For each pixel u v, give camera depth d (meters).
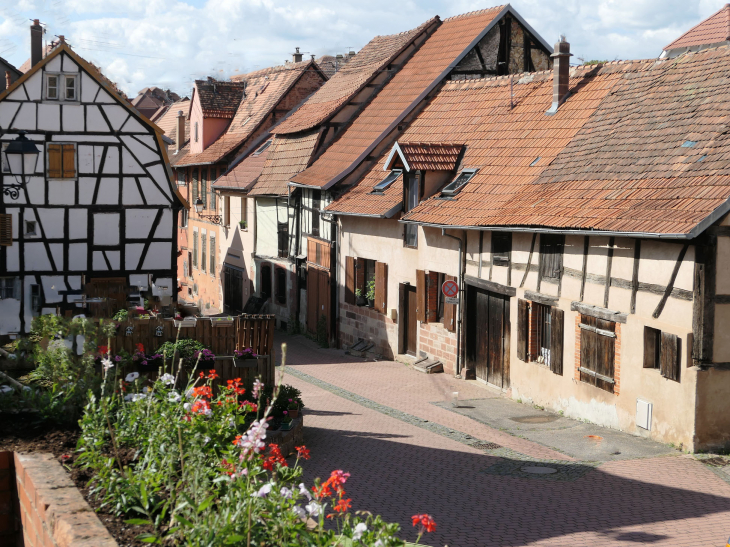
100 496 5.88
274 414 13.28
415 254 22.62
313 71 38.28
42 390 9.27
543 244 16.98
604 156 16.95
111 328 13.54
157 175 25.17
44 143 24.11
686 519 10.00
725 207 12.09
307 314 29.80
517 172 19.55
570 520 10.04
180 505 5.08
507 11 28.02
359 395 19.14
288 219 31.16
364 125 28.36
